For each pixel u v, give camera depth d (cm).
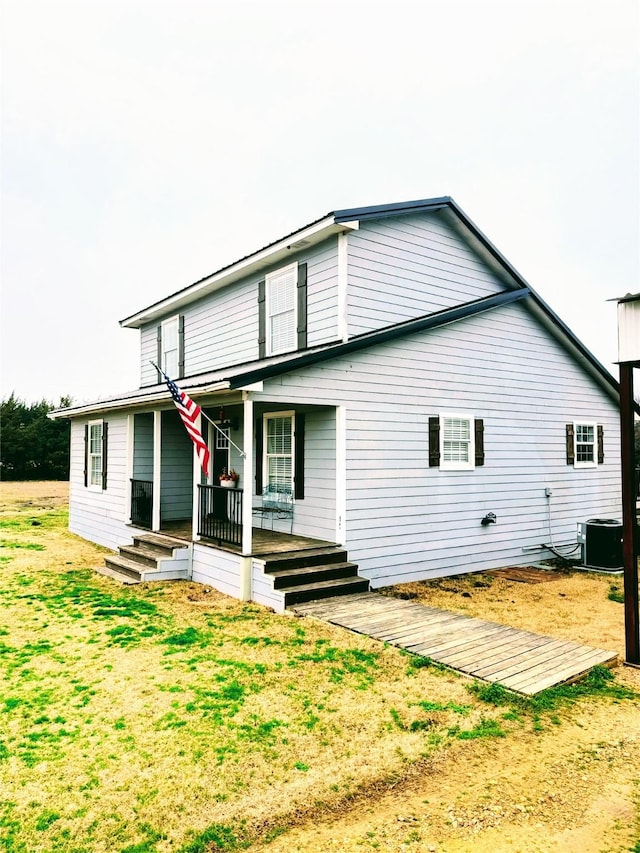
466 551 1154
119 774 394
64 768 401
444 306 1173
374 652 638
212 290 1406
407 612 795
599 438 1507
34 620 776
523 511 1282
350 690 538
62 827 335
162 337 1691
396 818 350
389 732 457
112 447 1406
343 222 973
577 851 321
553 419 1370
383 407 1022
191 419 897
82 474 1606
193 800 364
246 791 376
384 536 1016
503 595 964
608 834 336
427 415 1095
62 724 470
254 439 1195
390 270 1073
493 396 1226
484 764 413
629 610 623
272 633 716
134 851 315
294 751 427
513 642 667
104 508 1438
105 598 902
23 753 422
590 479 1469
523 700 512
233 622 768
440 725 470
